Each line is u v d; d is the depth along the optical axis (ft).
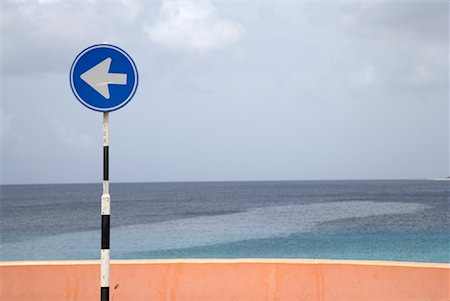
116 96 19.61
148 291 25.50
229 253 103.14
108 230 19.70
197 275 25.54
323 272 25.21
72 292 25.63
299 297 25.21
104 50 19.51
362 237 124.47
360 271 25.02
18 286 25.66
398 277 24.77
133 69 19.70
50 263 25.90
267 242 119.14
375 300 24.82
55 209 263.08
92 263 25.82
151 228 158.20
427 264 24.98
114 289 25.49
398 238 120.57
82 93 19.47
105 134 19.89
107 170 19.86
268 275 25.40
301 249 106.22
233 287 25.41
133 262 25.73
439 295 24.52
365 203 284.61
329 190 523.70
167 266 25.63
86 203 323.37
